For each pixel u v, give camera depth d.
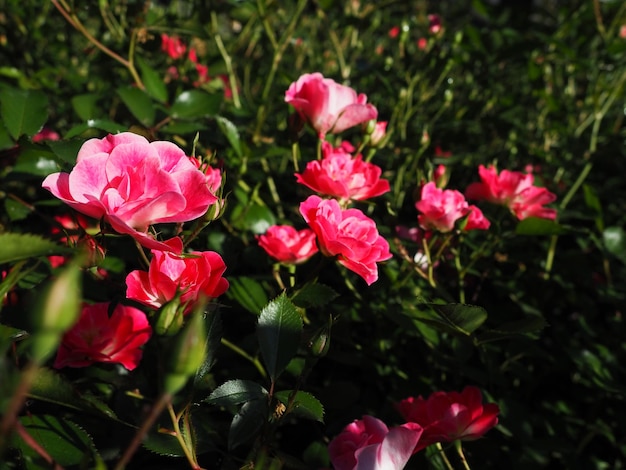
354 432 0.30
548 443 0.46
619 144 0.69
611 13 0.88
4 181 0.42
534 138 0.92
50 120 0.72
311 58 0.99
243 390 0.29
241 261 0.50
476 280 0.60
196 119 0.53
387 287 0.49
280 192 0.64
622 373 0.57
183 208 0.25
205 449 0.30
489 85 0.82
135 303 0.32
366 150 0.53
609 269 0.67
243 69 0.86
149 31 0.58
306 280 0.36
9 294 0.34
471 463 0.45
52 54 0.82
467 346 0.47
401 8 1.04
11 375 0.19
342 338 0.46
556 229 0.46
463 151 0.71
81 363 0.30
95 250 0.28
